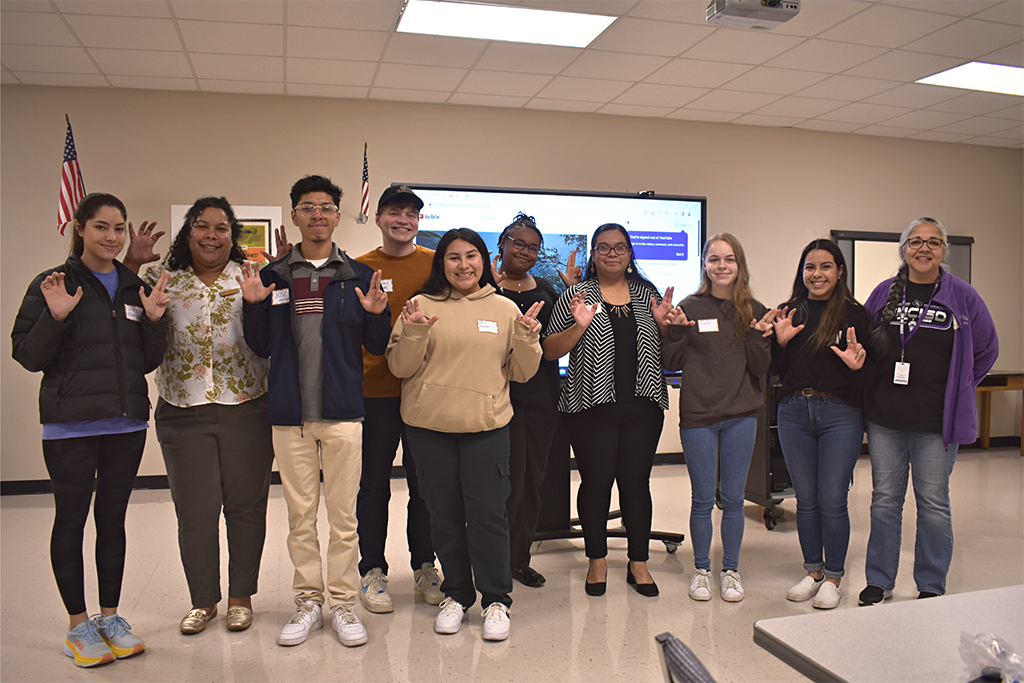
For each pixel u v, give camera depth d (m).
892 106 5.74
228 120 5.25
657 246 5.96
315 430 2.52
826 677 0.94
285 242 2.85
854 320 2.79
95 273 2.37
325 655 2.40
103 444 2.40
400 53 4.51
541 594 2.99
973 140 6.82
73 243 2.40
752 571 3.29
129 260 2.65
